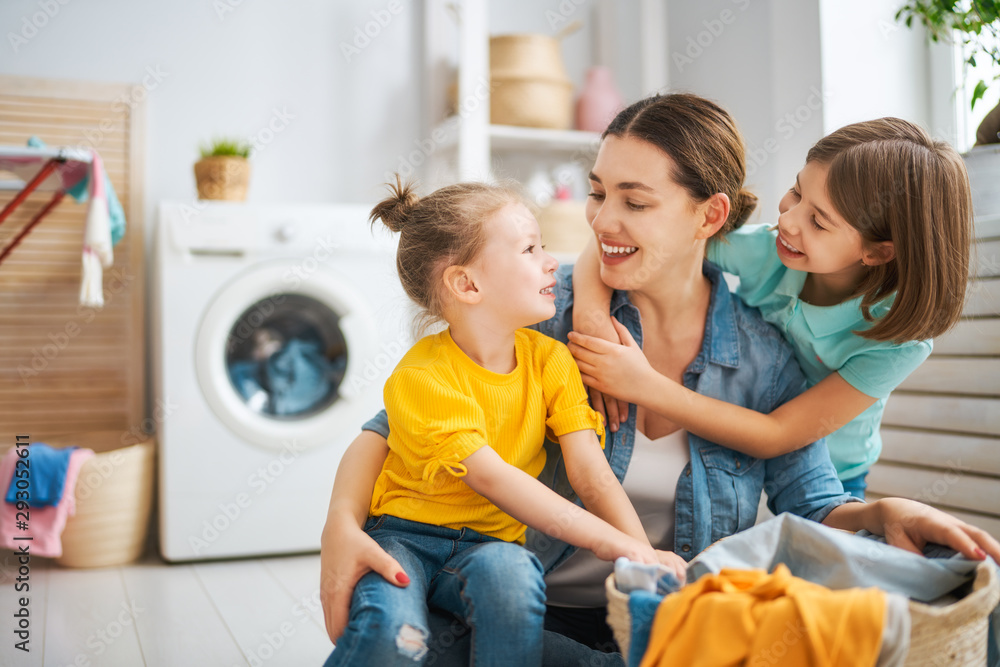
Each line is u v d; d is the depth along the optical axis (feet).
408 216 3.56
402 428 3.20
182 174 8.96
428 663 3.08
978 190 5.10
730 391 3.73
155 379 8.30
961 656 2.52
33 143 6.68
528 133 9.06
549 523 2.94
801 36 7.02
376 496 3.38
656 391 3.38
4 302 8.42
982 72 6.31
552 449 3.73
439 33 9.69
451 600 3.07
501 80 9.04
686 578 2.77
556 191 9.68
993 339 4.89
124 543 7.38
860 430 4.04
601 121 9.53
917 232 3.23
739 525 3.56
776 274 3.91
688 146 3.29
